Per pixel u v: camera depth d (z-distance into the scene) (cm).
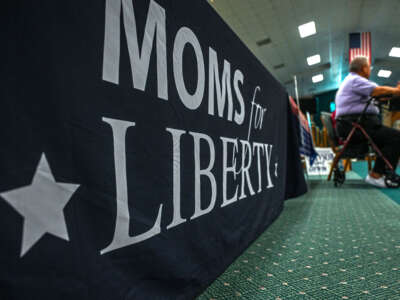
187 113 69
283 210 191
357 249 110
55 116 35
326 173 437
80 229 38
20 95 31
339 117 291
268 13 898
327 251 107
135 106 51
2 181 29
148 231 53
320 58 1423
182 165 66
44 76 34
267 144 143
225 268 86
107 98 44
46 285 33
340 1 924
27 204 31
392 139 263
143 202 52
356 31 1176
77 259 37
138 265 50
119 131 47
